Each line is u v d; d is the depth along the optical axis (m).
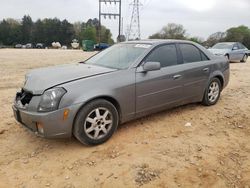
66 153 4.12
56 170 3.72
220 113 5.81
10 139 4.61
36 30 109.00
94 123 4.20
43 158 4.01
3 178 3.57
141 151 4.15
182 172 3.65
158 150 4.18
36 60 19.86
